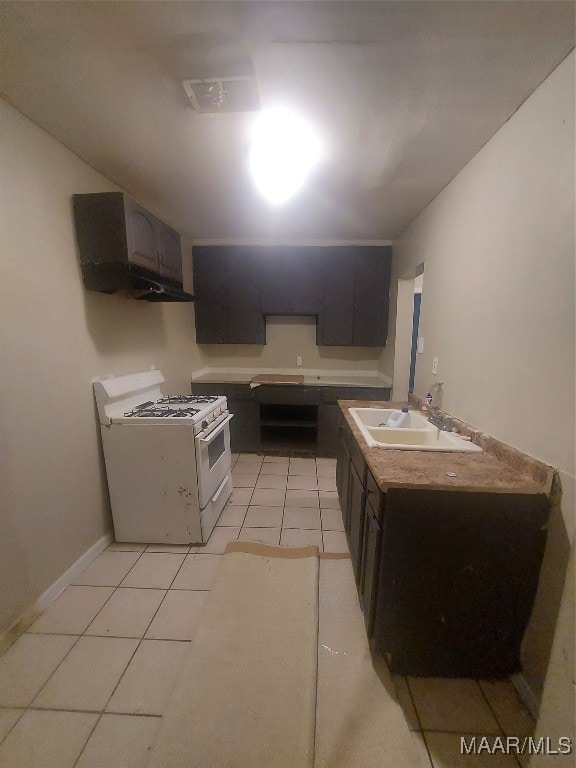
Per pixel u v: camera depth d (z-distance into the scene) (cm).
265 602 156
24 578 145
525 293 123
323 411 338
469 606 119
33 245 148
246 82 122
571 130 102
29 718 111
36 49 108
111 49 108
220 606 154
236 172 193
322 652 134
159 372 261
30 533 148
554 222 109
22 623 143
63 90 127
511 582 117
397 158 169
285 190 172
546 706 91
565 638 87
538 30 98
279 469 314
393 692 120
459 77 116
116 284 179
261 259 342
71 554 172
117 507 200
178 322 313
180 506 197
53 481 160
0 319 133
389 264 333
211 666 126
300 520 228
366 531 142
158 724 109
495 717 113
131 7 94
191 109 138
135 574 177
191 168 188
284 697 115
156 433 190
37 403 151
